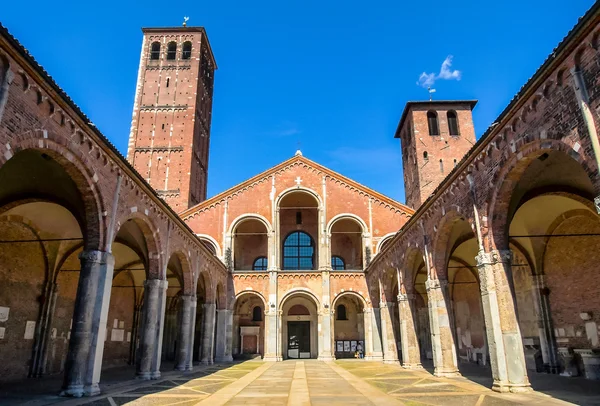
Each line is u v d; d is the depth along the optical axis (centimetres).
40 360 2281
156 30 5534
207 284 3428
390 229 4147
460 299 3488
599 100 1010
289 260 4638
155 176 4834
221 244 4103
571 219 2100
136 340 3522
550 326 2322
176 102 5166
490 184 1573
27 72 1166
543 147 1255
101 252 1586
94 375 1506
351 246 4747
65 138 1366
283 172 4344
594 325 2027
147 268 2336
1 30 1026
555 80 1171
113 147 1631
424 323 4200
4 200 1675
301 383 1962
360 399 1434
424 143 4884
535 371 2388
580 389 1591
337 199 4244
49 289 2361
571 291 2178
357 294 3944
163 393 1600
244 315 4559
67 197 1667
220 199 4253
